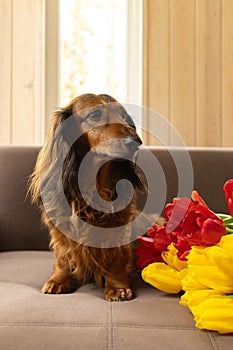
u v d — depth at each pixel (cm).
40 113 227
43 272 144
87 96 139
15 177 182
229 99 237
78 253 128
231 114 237
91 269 131
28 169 183
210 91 237
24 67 227
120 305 107
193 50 236
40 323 95
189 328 94
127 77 240
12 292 118
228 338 91
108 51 242
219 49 237
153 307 105
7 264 153
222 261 94
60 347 89
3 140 227
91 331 92
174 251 119
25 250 181
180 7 235
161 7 233
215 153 184
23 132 227
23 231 181
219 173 182
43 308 102
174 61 234
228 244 95
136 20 239
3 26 226
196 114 236
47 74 231
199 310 93
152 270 119
